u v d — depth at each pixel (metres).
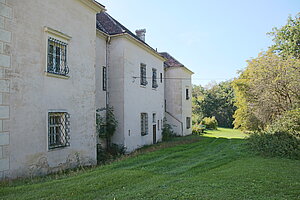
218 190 4.82
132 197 4.44
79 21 9.50
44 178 6.61
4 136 6.25
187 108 27.58
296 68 13.71
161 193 4.66
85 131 9.58
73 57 9.08
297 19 21.41
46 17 7.82
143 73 16.98
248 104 18.12
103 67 13.83
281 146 9.50
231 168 7.22
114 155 12.58
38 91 7.40
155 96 19.14
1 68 6.25
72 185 5.29
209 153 11.38
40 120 7.43
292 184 5.23
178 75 25.75
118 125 13.91
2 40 6.30
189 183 5.45
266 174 6.21
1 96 6.21
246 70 20.33
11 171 6.40
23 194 4.66
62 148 8.31
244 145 13.22
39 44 7.51
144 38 21.42
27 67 7.03
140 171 6.84
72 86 8.96
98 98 13.20
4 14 6.38
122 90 13.95
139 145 15.79
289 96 14.15
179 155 10.64
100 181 5.61
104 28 14.74
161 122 20.44
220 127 48.56
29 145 6.99
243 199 4.27
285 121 10.71
